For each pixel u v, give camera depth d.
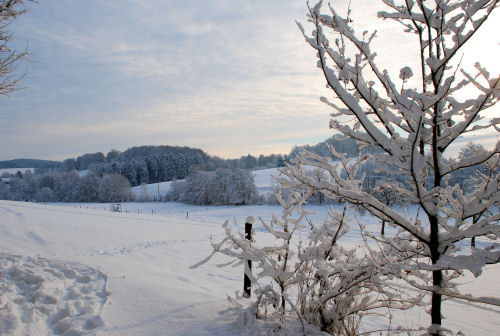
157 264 8.56
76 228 14.27
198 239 14.44
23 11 5.54
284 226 4.03
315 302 3.74
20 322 3.60
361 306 3.66
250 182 61.38
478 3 2.35
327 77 2.55
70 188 80.88
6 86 5.85
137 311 3.96
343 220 3.87
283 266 3.96
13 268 5.42
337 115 2.80
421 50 2.67
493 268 12.12
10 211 17.06
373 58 2.55
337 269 3.58
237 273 7.99
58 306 4.06
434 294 2.73
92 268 5.68
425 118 2.71
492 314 6.33
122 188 74.94
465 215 2.62
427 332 2.69
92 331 3.43
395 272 2.67
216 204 61.56
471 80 2.37
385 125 2.69
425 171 2.88
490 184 2.55
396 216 2.75
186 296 4.49
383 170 2.90
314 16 2.42
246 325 3.52
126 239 13.03
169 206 61.12
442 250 2.69
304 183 2.87
